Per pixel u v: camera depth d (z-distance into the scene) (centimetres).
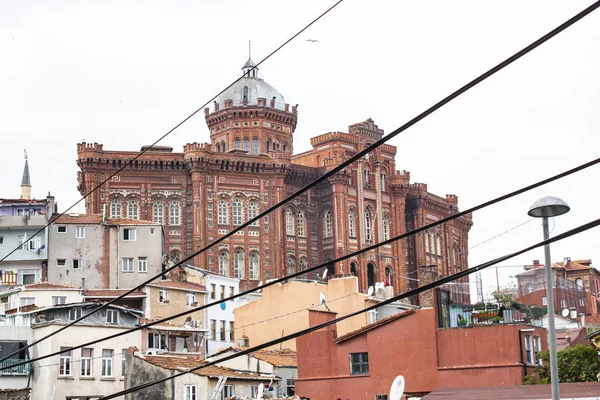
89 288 10156
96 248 10369
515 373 4606
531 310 6475
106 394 6731
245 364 6216
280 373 6147
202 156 12681
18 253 10200
